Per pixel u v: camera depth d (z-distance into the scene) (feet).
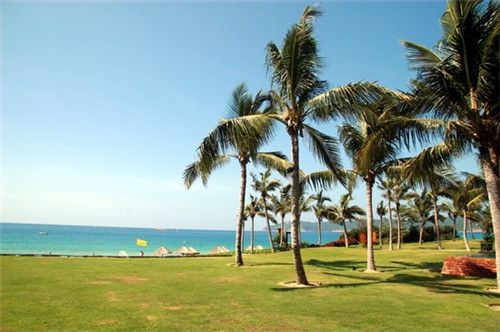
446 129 34.04
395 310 26.58
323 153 45.24
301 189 59.82
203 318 23.72
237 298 31.07
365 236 151.53
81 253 160.56
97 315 24.16
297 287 37.99
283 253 97.60
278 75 44.11
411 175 40.32
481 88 33.73
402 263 68.69
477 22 33.30
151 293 33.06
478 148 34.65
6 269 46.39
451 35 34.09
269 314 25.02
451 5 34.55
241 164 67.36
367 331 20.97
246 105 64.59
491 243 86.48
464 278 46.26
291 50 40.60
